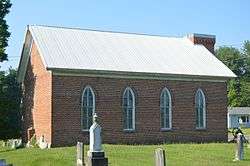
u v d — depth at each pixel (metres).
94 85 38.19
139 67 40.38
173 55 45.00
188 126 42.09
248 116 114.88
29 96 41.84
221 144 38.28
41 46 39.06
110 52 41.81
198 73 42.50
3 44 43.06
